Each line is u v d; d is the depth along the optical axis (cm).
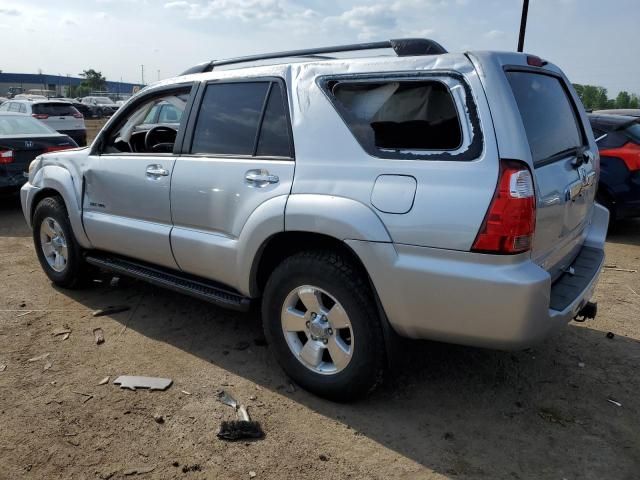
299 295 309
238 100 344
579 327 418
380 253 268
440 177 257
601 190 696
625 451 274
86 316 431
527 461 266
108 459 265
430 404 313
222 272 346
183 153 369
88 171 433
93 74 9675
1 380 333
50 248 492
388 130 279
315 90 306
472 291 250
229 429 283
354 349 291
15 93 6328
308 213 289
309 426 291
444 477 254
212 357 366
